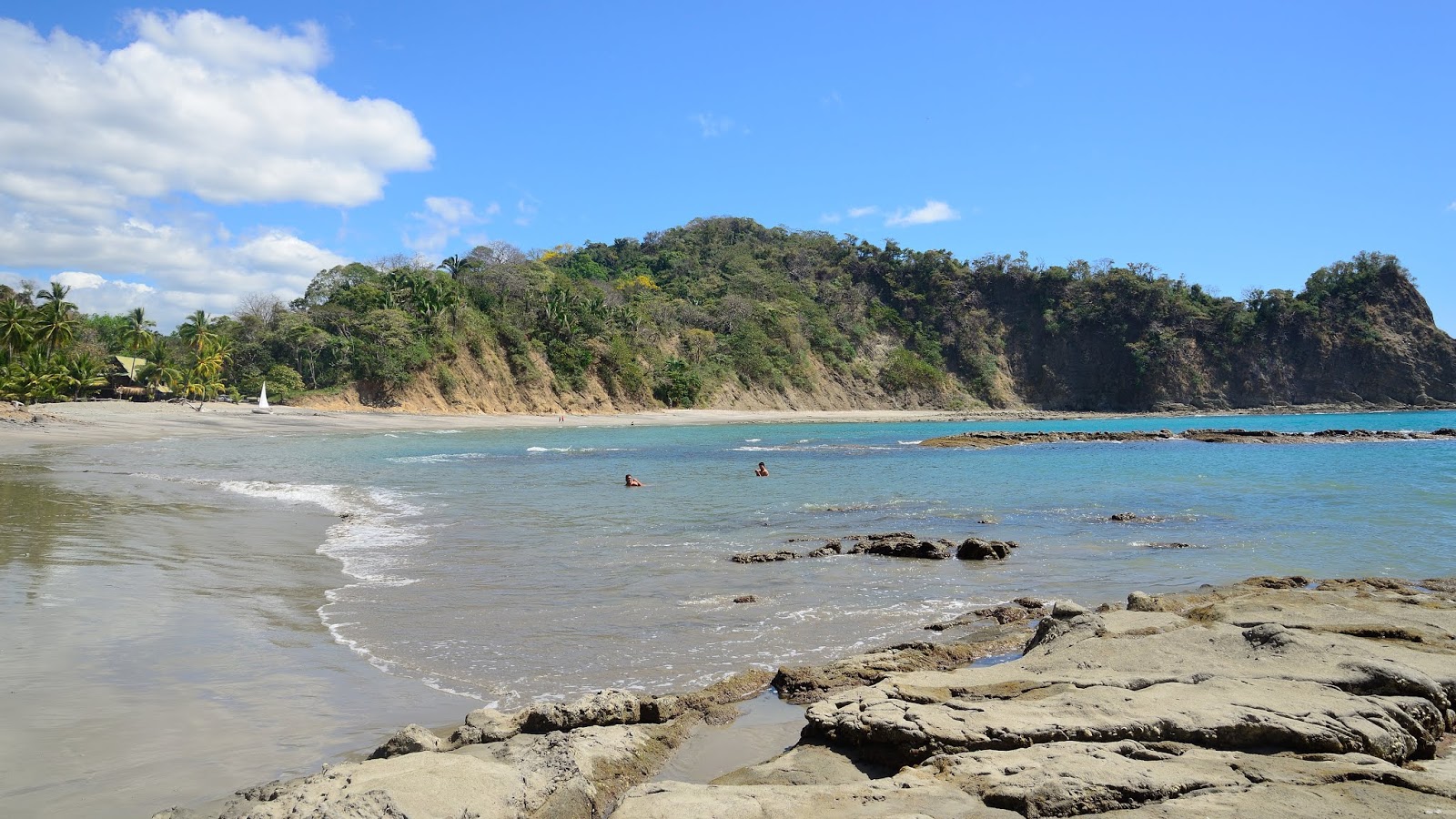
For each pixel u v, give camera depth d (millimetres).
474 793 4953
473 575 12555
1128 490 25031
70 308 65875
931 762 5543
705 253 154375
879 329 142750
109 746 6180
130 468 28641
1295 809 4746
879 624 10078
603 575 12648
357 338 79875
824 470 32938
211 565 12758
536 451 42562
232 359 80625
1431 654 7699
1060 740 5785
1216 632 8203
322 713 7035
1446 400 126688
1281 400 132625
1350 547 15477
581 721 6691
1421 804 4812
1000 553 14203
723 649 9023
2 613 9648
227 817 4852
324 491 22953
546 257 141750
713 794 5090
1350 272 139375
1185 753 5609
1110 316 142500
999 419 111562
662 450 44562
